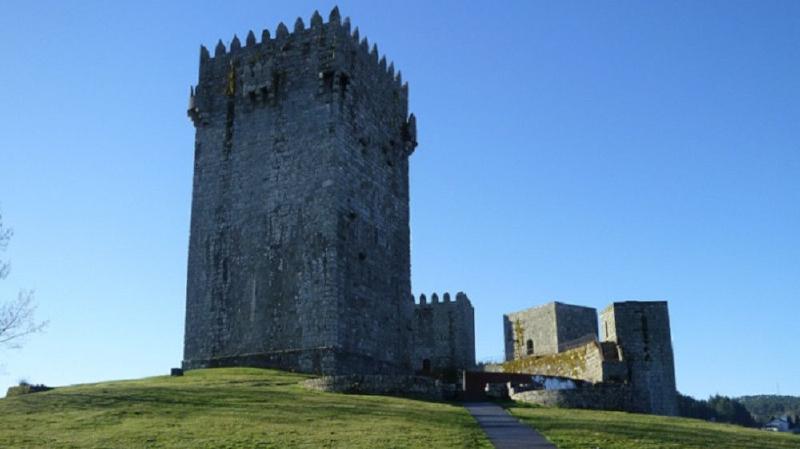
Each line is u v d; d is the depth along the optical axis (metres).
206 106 81.31
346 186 75.31
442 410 50.62
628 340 74.88
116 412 46.03
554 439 40.47
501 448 37.84
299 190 75.12
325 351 70.12
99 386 60.16
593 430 43.69
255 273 75.06
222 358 74.38
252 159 78.06
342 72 77.00
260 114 78.88
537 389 63.00
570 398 59.34
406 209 85.50
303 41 78.62
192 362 75.44
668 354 74.81
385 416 46.25
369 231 78.06
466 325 120.56
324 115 75.94
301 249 73.69
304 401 51.38
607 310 77.88
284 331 72.44
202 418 44.47
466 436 40.50
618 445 39.38
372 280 77.25
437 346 118.69
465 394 61.94
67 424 42.72
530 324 106.81
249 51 80.94
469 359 120.69
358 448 36.81
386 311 78.69
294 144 76.56
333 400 52.47
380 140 82.62
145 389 54.78
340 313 71.56
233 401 50.53
